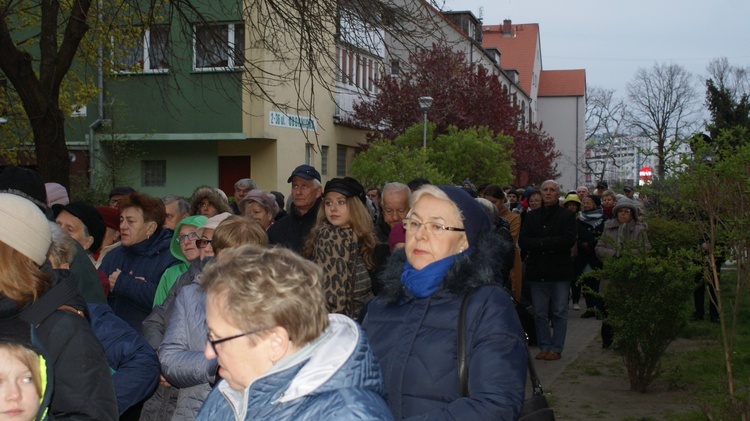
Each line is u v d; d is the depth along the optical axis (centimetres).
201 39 1052
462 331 283
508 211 961
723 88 3175
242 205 752
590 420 661
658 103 6206
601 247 1037
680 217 924
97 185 1803
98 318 348
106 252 616
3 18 838
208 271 212
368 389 205
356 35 975
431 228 304
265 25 1019
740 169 539
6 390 236
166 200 663
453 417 263
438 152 2197
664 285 738
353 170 1931
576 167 6912
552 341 916
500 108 2614
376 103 2311
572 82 7219
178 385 373
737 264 572
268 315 201
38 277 277
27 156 1516
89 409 277
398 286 306
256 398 201
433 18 968
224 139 1936
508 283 753
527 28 6700
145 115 1941
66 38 886
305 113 2122
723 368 830
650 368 753
